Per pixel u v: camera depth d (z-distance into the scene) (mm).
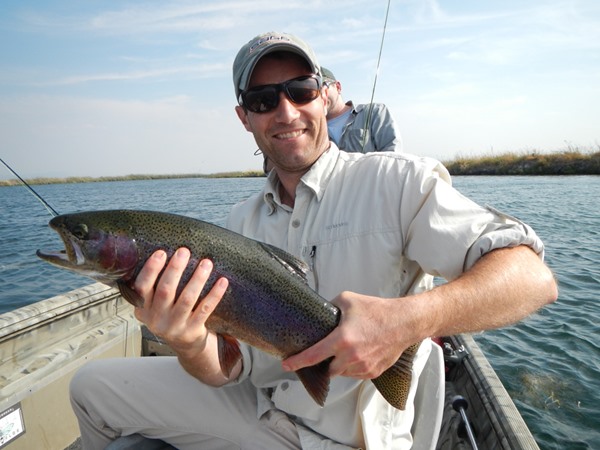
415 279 676
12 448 855
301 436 648
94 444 788
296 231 707
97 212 637
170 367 756
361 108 1609
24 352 945
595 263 3281
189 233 596
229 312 601
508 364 1792
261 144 722
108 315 1160
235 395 729
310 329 572
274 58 678
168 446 754
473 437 787
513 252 550
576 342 1959
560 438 1343
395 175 645
